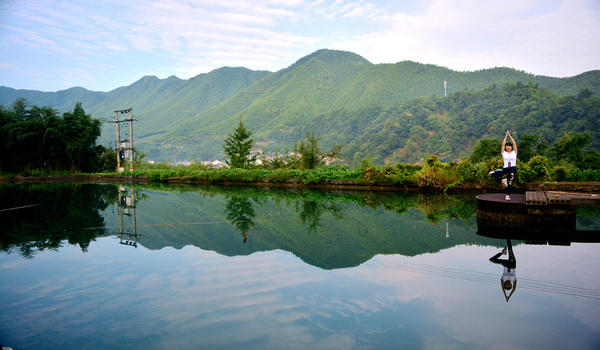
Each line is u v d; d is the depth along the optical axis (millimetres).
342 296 3432
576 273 3984
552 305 3195
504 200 6766
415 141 161250
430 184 12555
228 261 4617
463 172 12227
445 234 5930
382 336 2674
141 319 3000
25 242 5805
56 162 30141
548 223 6367
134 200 11828
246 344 2576
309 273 4105
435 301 3293
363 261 4512
